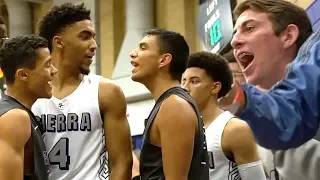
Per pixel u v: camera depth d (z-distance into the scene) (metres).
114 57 8.37
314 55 1.57
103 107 2.14
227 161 2.27
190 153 1.81
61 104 2.11
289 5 2.07
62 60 2.15
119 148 2.14
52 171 2.07
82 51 2.14
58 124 2.09
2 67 1.94
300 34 2.04
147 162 1.91
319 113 1.54
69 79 2.16
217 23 5.19
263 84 2.12
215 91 2.36
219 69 2.36
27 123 1.80
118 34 8.45
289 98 1.52
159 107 1.88
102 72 8.47
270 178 2.38
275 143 1.55
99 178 2.10
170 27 7.68
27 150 1.83
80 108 2.11
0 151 1.73
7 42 1.94
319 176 2.04
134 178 2.18
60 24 2.13
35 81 1.91
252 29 2.07
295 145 1.57
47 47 1.98
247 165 2.21
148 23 7.74
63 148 2.08
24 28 9.22
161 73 1.99
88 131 2.10
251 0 2.09
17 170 1.74
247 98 1.52
